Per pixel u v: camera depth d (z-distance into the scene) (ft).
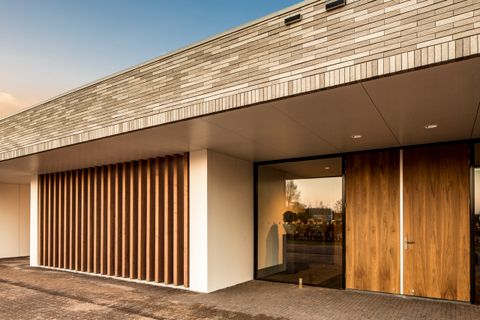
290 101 16.21
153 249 30.76
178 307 22.11
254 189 32.30
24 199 53.57
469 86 14.03
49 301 23.94
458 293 22.70
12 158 32.12
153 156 30.71
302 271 29.12
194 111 18.93
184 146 26.30
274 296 24.72
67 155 30.35
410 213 24.64
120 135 23.16
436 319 19.33
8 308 22.30
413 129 20.72
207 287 26.11
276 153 28.45
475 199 22.90
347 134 22.00
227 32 18.47
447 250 23.27
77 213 37.78
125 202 33.06
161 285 28.89
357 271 26.18
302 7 16.08
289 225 30.14
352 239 26.63
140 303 23.18
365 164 26.73
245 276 30.19
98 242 35.47
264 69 16.90
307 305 22.35
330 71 14.55
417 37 13.08
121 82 23.56
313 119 18.94
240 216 30.22
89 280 31.63
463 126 19.95
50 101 29.04
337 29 14.96
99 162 33.88
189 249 27.53
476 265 22.48
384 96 15.34
